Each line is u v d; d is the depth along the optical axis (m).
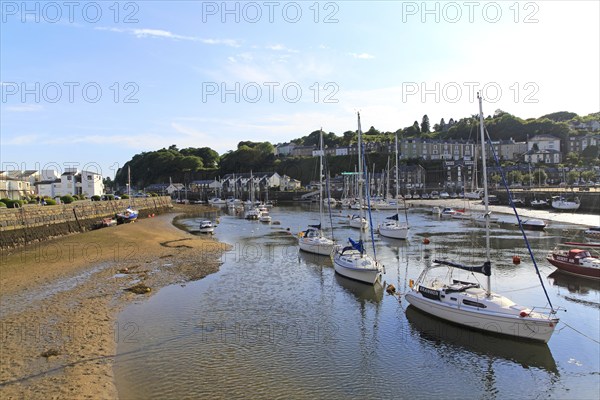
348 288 26.97
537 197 89.12
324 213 85.94
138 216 77.50
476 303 20.22
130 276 29.03
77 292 24.80
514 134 169.25
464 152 167.88
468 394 14.94
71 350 16.94
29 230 42.06
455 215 71.44
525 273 30.59
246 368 16.19
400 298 24.81
